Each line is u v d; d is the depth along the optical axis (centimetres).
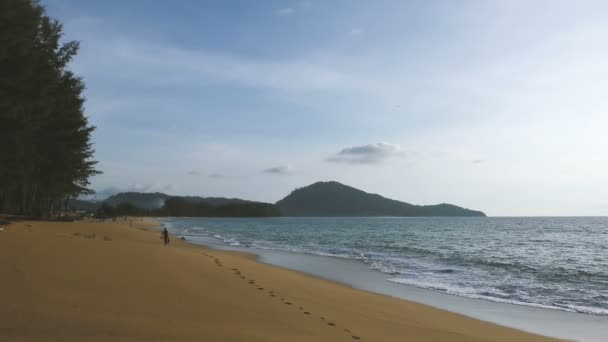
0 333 592
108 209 12975
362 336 848
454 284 1948
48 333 617
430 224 13188
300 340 747
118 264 1350
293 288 1399
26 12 2680
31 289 892
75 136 4359
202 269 1503
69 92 4275
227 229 9062
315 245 4325
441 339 923
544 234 6862
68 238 2120
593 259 3086
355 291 1598
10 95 2677
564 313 1412
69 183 5159
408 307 1356
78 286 975
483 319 1306
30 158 3753
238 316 878
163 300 938
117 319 738
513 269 2477
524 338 1069
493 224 12712
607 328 1227
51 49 3797
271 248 3809
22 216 4672
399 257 3098
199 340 669
